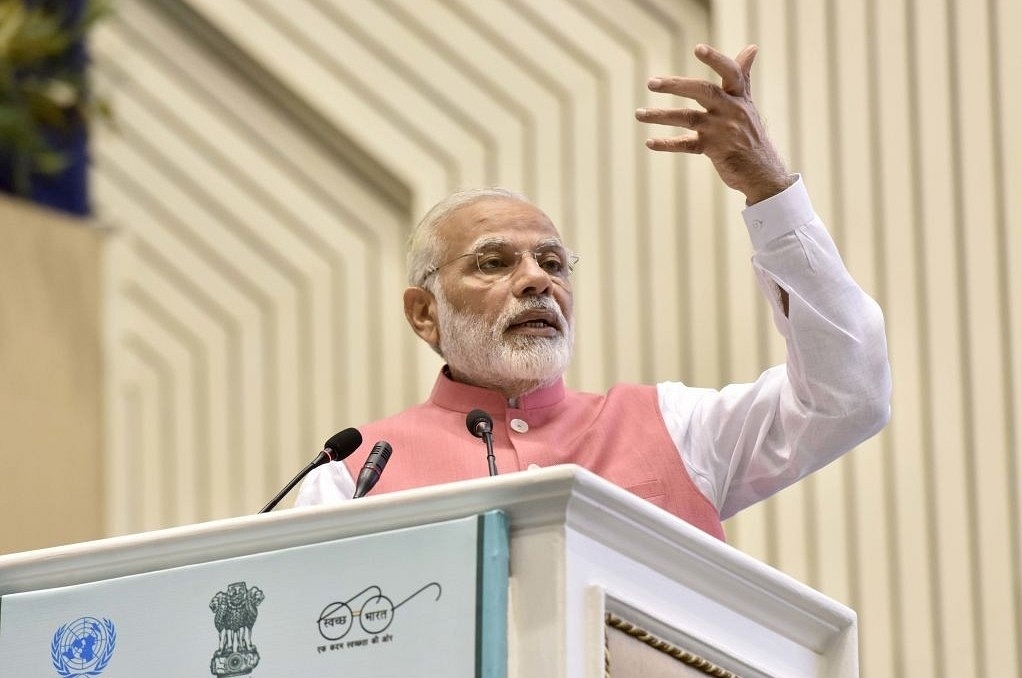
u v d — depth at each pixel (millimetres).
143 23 17109
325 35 16422
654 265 14812
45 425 16156
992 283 13406
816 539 13680
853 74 14078
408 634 4762
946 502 13328
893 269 13703
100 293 16859
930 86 13820
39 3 16719
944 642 13180
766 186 7160
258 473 16219
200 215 16859
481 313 7867
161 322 16797
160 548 5160
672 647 5043
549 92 15555
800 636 5715
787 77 14281
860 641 13422
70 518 16203
